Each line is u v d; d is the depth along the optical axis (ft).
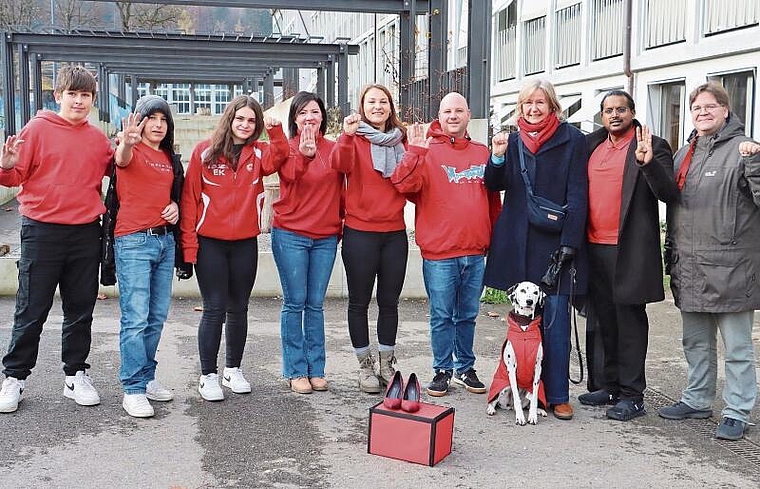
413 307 29.32
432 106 40.68
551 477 14.23
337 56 68.13
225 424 16.66
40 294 16.88
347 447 15.51
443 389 19.06
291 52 66.59
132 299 16.93
